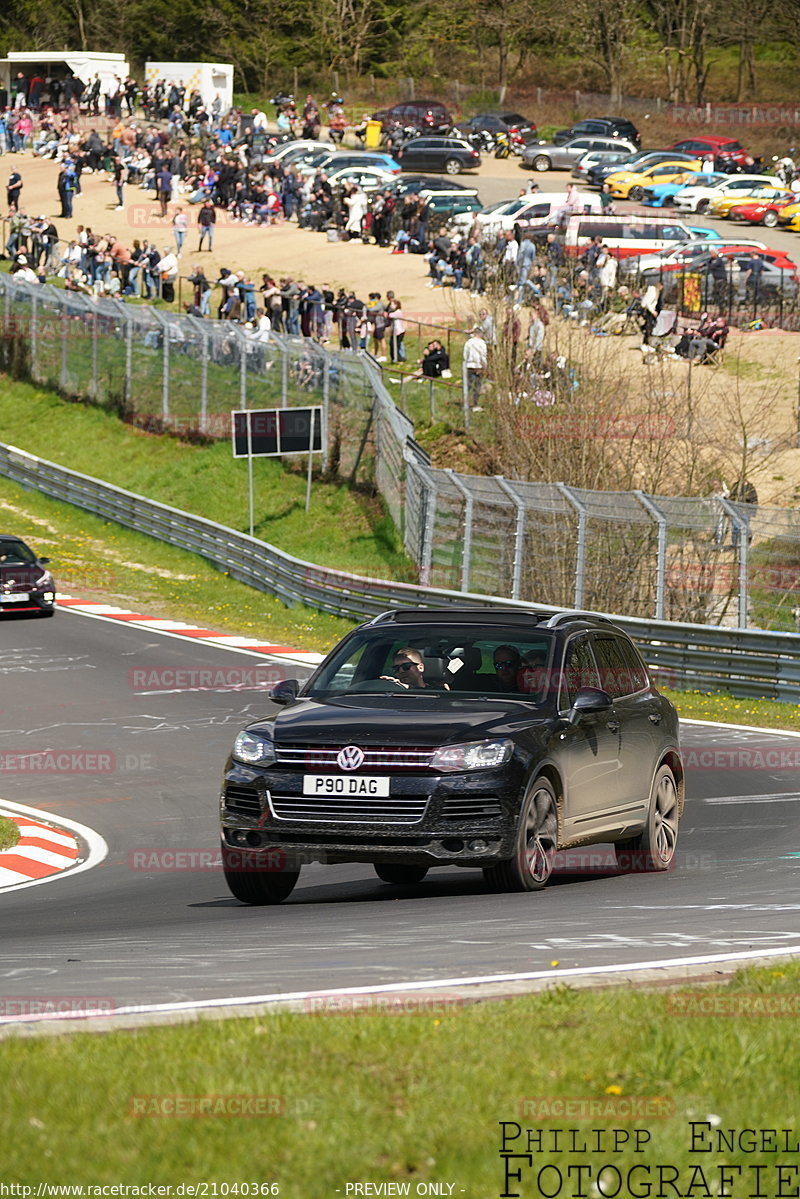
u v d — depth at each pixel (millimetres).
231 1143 13703
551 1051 16984
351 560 124625
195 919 32219
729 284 154125
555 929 27016
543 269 143500
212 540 127500
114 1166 13203
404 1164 13461
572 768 33719
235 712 77688
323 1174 13188
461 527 107625
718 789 55594
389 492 129375
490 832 31188
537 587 99375
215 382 151000
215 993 21422
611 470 119500
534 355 125875
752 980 21234
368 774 31297
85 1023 18812
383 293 173250
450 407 136625
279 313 151375
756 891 32875
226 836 32594
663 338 141125
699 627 85062
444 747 31359
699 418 124500
